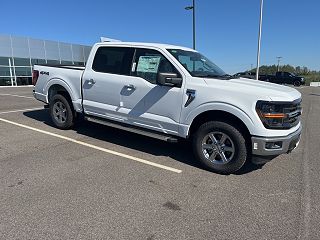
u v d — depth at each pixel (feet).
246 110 15.55
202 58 20.65
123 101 19.75
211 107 16.39
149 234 10.98
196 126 17.88
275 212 12.80
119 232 11.02
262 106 15.29
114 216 12.04
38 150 19.40
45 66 25.05
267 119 15.30
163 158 18.84
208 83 16.85
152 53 18.86
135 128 19.66
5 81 94.17
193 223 11.79
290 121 15.96
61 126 24.35
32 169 16.30
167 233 11.09
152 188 14.64
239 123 16.22
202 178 16.10
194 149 17.40
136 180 15.46
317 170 17.80
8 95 52.31
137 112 19.21
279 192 14.69
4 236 10.54
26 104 38.93
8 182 14.64
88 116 22.17
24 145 20.33
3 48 92.89
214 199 13.78
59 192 13.82
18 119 28.32
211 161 16.89
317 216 12.55
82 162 17.62
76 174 15.89
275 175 16.84
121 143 21.49
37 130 24.27
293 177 16.61
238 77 19.72
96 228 11.19
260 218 12.31
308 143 24.12
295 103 16.10
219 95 16.25
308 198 14.14
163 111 18.16
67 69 23.36
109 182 15.08
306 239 10.99
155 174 16.33
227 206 13.19
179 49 19.67
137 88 18.97
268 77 144.97
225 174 16.70
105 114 20.92
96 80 20.99
